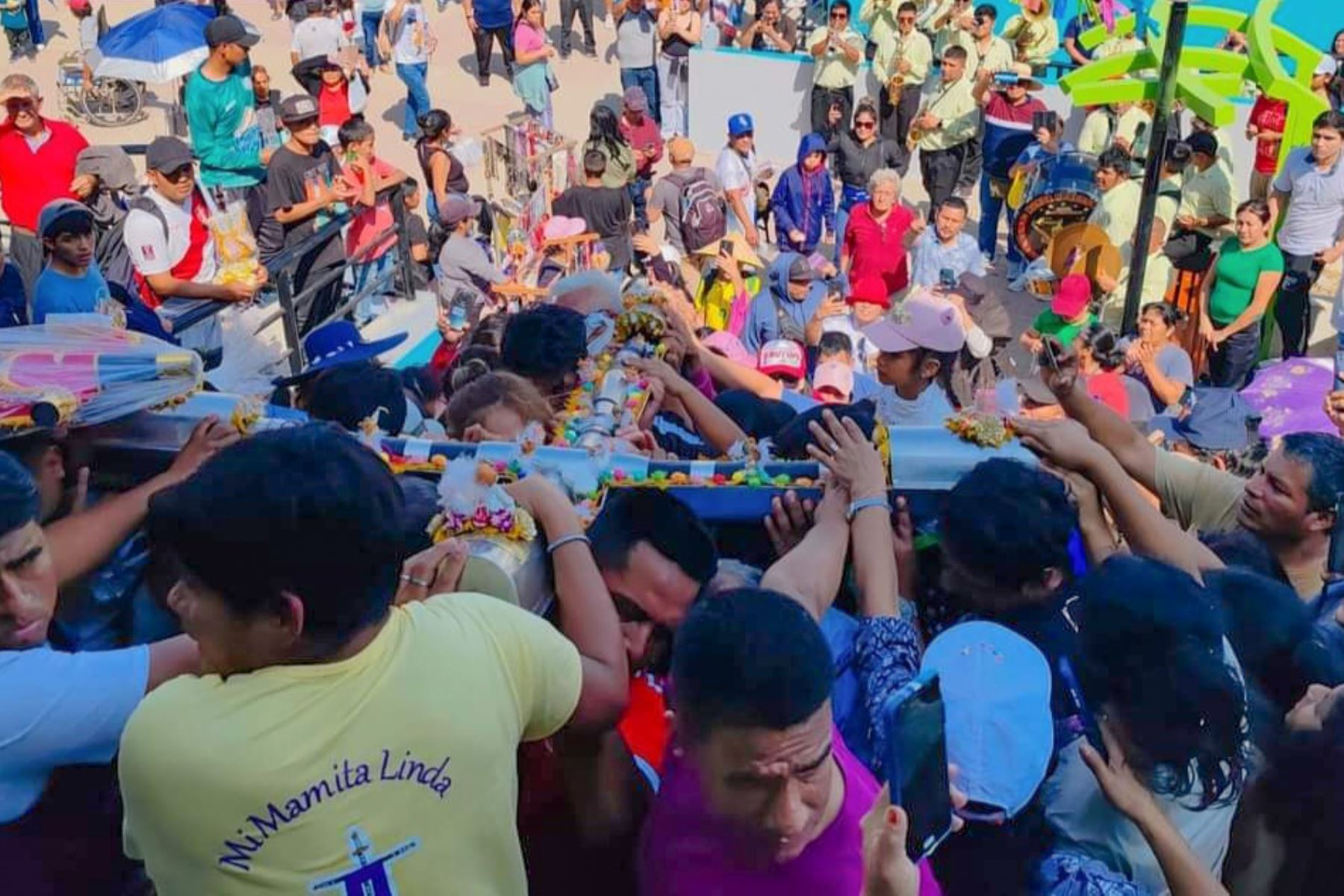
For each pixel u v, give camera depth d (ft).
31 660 6.68
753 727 5.74
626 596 7.85
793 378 23.53
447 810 5.96
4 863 7.36
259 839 5.73
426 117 34.65
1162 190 33.01
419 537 7.60
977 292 32.19
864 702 7.86
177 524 5.74
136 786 5.82
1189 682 7.32
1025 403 17.20
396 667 5.98
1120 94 35.86
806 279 29.43
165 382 9.24
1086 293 28.91
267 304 28.91
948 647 7.79
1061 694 8.14
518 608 6.70
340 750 5.79
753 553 9.63
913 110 43.37
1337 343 32.09
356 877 5.79
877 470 8.93
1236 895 8.30
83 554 8.04
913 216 34.01
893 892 5.83
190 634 6.00
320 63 37.81
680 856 6.48
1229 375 31.40
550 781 7.80
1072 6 51.62
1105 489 9.52
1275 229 33.42
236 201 33.04
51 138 26.08
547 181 37.11
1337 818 7.80
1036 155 37.29
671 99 49.01
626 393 11.10
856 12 53.83
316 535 5.66
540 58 45.65
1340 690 8.14
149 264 23.06
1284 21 52.65
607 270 32.48
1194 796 7.60
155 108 49.60
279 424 9.32
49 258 18.88
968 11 39.70
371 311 30.86
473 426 9.97
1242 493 11.39
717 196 34.12
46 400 8.55
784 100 47.14
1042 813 7.77
